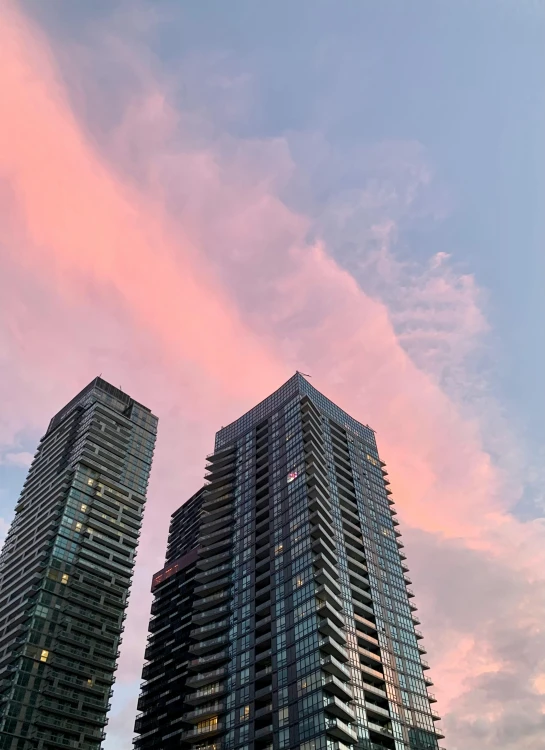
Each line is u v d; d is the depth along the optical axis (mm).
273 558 110938
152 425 166625
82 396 166750
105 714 108250
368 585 112250
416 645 110875
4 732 93875
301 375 150375
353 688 91000
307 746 79875
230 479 140375
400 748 90062
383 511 136125
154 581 169250
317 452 127375
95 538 129125
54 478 142250
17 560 128000
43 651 106438
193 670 108250
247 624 105312
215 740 95250
